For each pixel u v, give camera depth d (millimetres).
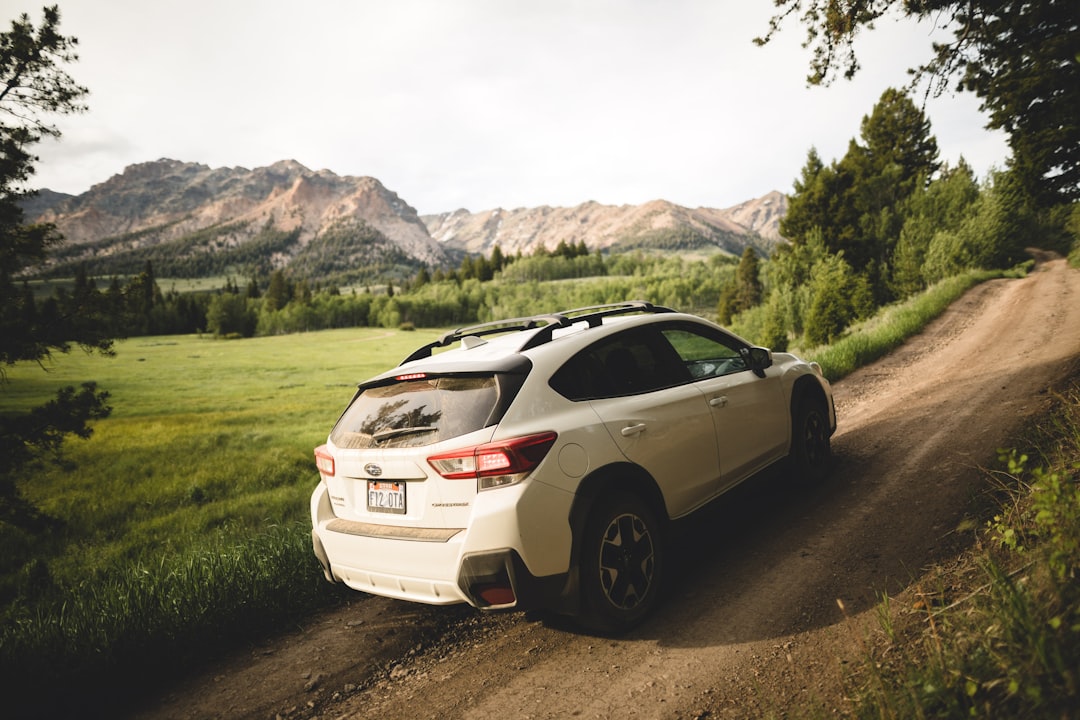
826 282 26844
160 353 135000
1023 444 4480
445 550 2689
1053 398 5805
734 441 3848
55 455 7051
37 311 6789
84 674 3227
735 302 106312
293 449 30281
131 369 100188
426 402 3002
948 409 6691
